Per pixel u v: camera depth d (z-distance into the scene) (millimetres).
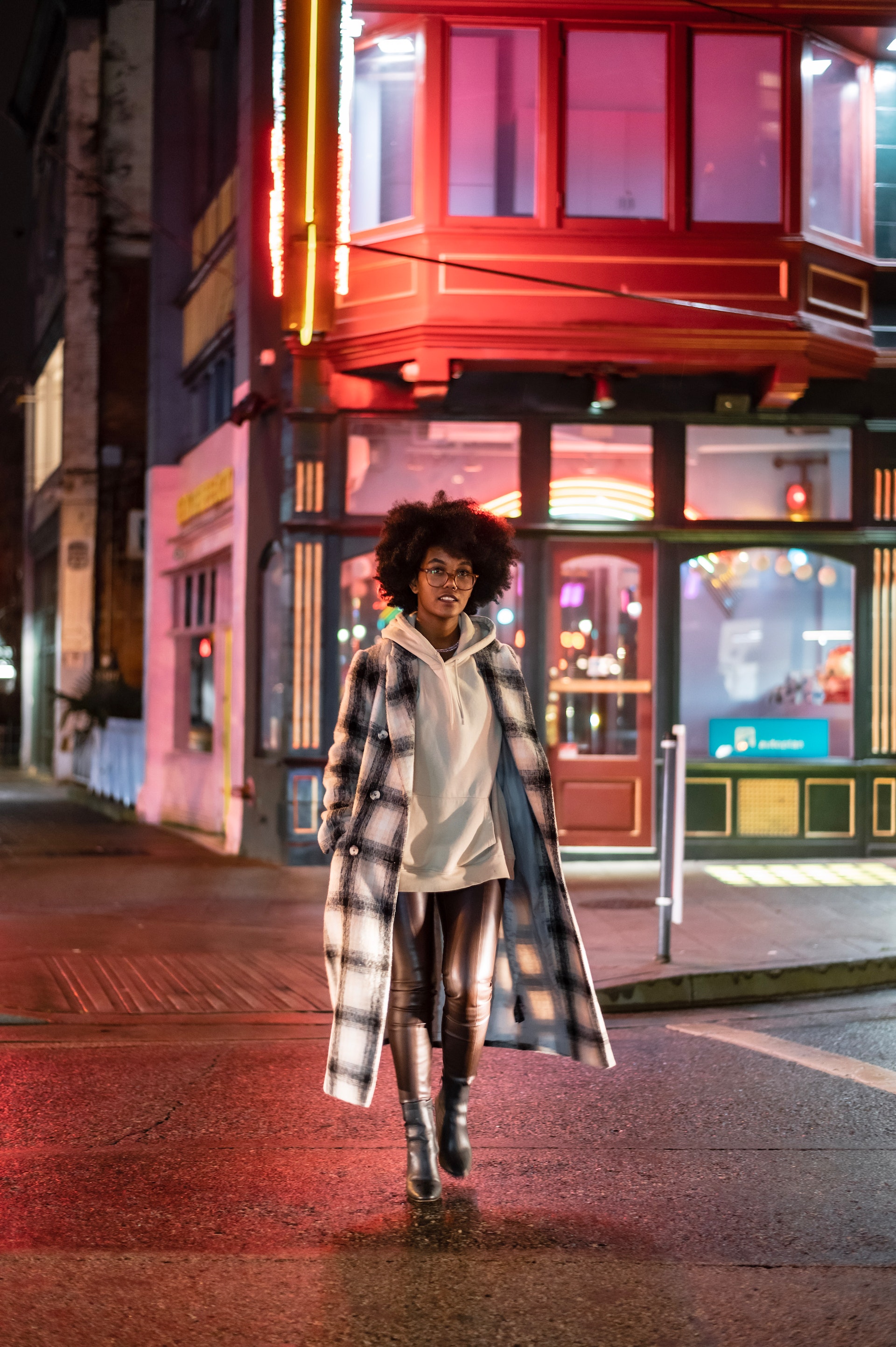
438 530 4082
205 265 16328
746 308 11586
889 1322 3246
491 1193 4156
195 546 17000
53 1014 6742
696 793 12383
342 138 11547
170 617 18312
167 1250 3674
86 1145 4660
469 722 4004
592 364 11641
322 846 4113
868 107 12297
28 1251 3662
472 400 12148
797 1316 3275
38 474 30234
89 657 24938
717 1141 4742
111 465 24656
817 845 12445
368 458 12234
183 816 16859
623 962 7711
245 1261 3596
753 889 10672
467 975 3982
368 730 4031
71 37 24312
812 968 7703
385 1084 5535
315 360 11984
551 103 11516
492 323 11367
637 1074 5703
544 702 12273
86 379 24734
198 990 7258
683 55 11633
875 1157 4559
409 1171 4051
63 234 26016
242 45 13922
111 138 24547
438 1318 3248
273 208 11773
